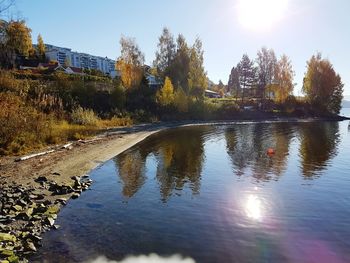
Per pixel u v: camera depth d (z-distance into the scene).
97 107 47.28
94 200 13.52
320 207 13.41
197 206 13.19
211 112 65.81
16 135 20.58
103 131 34.66
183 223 11.39
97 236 10.10
